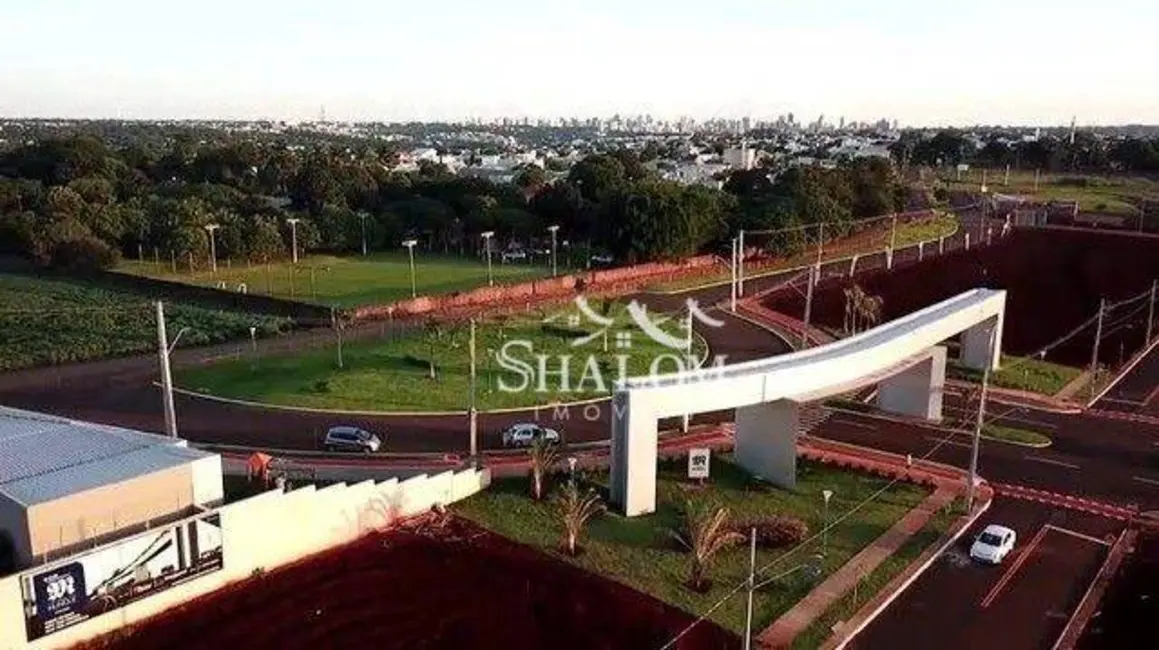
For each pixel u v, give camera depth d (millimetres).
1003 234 126188
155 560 36125
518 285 99688
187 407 60812
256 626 35688
